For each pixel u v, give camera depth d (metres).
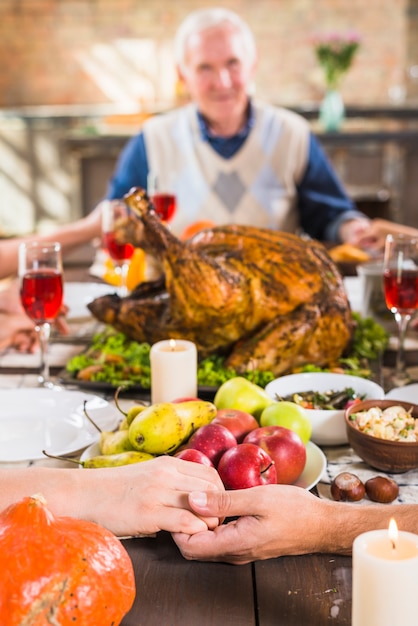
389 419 1.17
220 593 0.85
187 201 3.16
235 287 1.53
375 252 2.67
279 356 1.53
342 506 0.91
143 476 0.94
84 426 1.26
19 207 6.29
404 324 1.58
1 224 6.33
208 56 2.90
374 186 5.44
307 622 0.79
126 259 1.96
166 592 0.85
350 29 6.70
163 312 1.62
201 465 0.97
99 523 0.91
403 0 6.61
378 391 1.31
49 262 1.51
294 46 6.75
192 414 1.10
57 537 0.71
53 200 6.25
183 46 2.97
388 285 1.54
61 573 0.69
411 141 5.18
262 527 0.88
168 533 0.98
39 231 6.32
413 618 0.65
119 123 5.87
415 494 1.09
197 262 1.52
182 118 3.15
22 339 1.82
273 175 3.13
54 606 0.68
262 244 1.61
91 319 2.06
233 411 1.16
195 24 2.95
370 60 6.75
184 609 0.82
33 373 1.64
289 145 3.11
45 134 6.11
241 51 2.93
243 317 1.56
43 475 0.94
